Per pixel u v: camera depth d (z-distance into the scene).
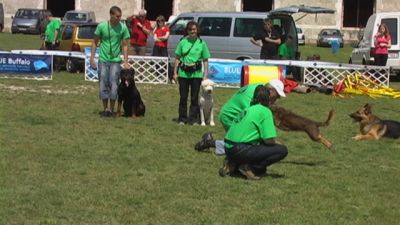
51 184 8.14
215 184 8.35
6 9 54.97
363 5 53.44
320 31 52.47
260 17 21.89
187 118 13.05
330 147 10.05
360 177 9.04
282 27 22.30
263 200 7.73
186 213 7.17
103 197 7.66
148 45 22.50
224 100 16.98
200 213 7.18
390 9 52.78
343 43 50.31
